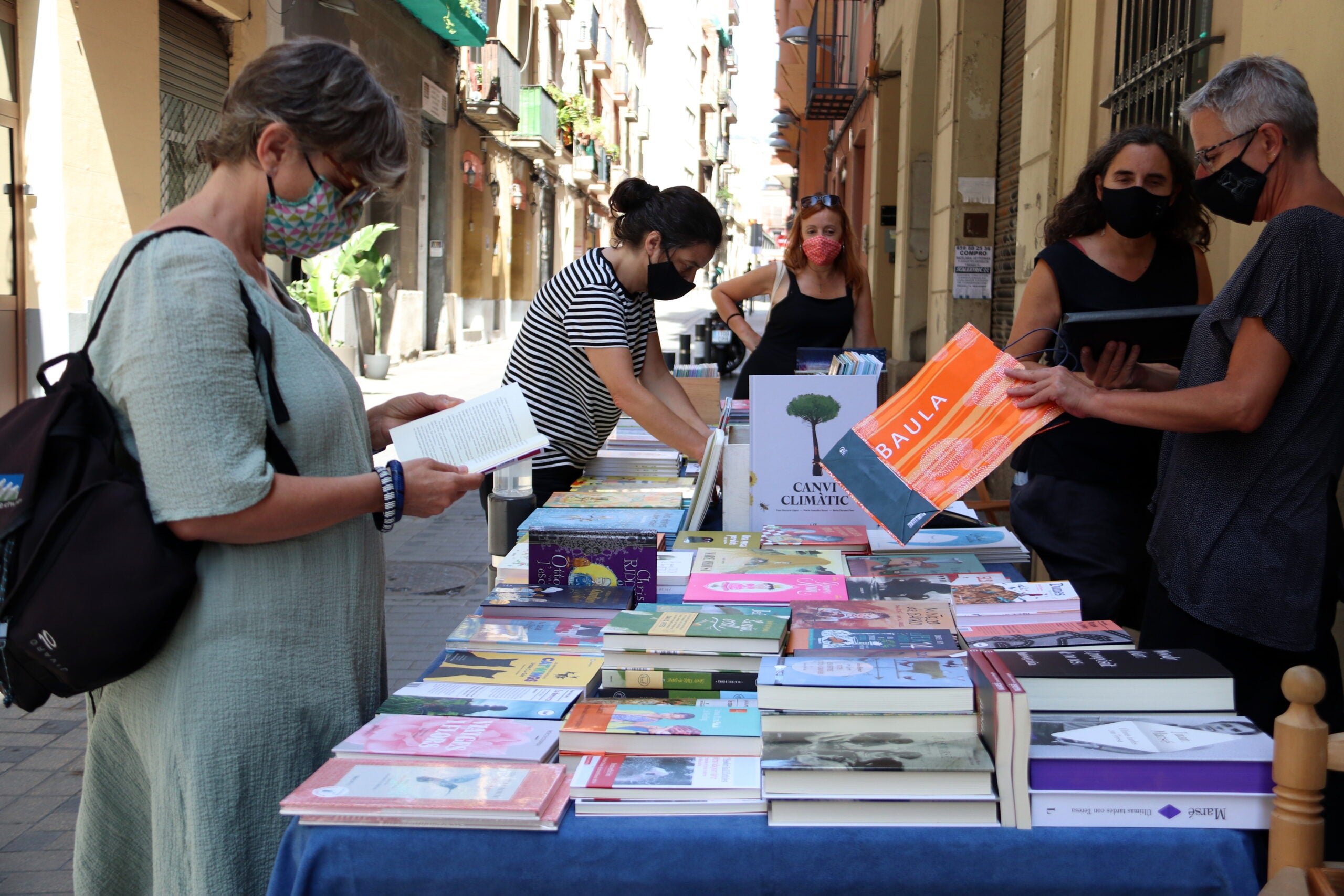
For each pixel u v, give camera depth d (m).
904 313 10.41
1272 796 1.45
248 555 1.69
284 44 1.69
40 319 8.21
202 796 1.67
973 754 1.51
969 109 7.57
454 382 14.65
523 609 2.22
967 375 2.14
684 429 3.01
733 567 2.41
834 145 21.19
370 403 12.02
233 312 1.60
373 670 1.91
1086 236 2.88
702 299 50.41
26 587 1.56
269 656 1.70
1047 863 1.45
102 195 8.60
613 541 2.29
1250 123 2.15
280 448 1.69
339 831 1.49
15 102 7.99
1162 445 2.45
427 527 7.20
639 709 1.75
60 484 1.58
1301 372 2.08
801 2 20.22
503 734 1.69
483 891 1.49
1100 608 2.85
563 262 30.89
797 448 2.83
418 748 1.64
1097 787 1.47
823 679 1.63
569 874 1.48
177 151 10.07
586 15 30.22
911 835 1.47
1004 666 1.59
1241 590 2.16
